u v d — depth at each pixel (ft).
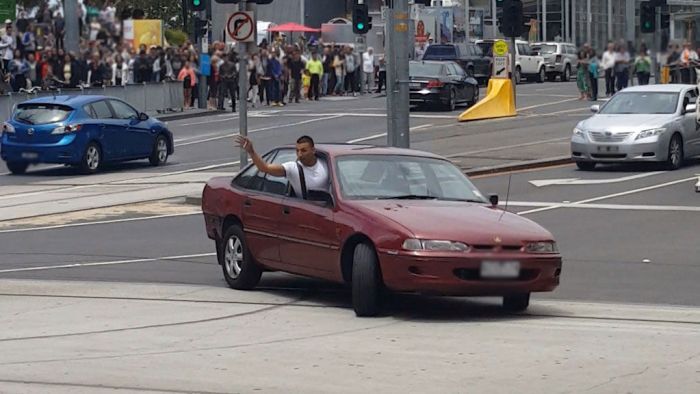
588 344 33.01
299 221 40.09
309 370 29.89
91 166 89.61
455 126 118.83
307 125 122.93
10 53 128.47
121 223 64.34
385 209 37.99
